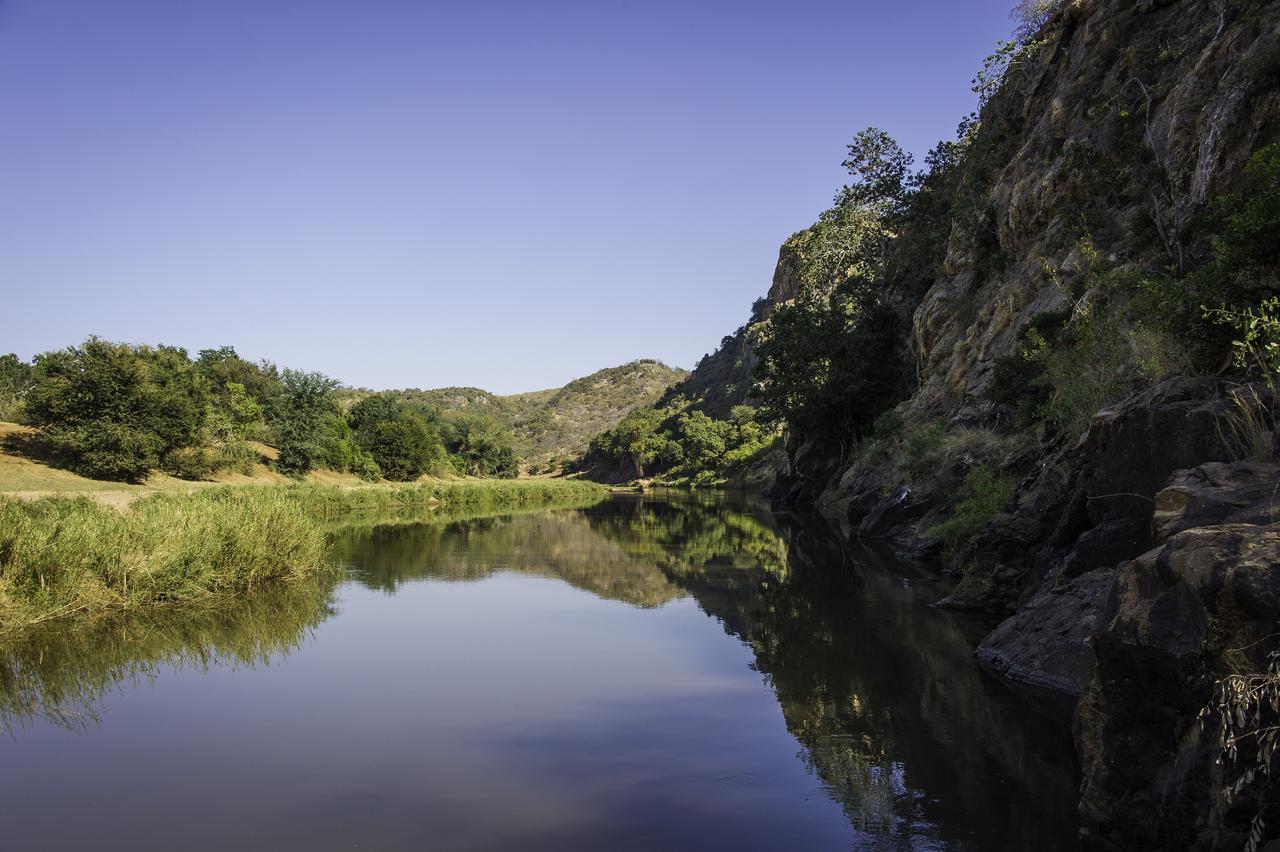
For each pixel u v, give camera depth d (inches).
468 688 374.3
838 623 520.1
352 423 3213.6
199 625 510.0
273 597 609.0
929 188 1958.7
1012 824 230.4
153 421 1729.8
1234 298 373.7
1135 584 201.0
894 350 1899.6
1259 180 406.0
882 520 1014.4
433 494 2345.0
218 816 238.2
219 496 1066.7
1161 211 831.7
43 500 907.4
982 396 1061.8
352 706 348.5
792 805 246.1
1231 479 231.1
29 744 301.4
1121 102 1066.7
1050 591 408.2
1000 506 665.6
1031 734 305.7
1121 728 199.3
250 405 2425.0
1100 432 391.9
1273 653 146.3
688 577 746.8
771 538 1143.0
